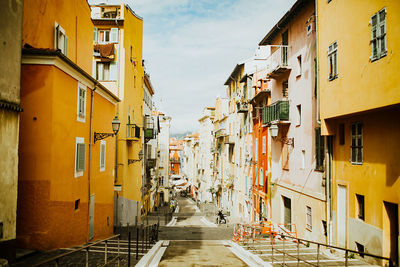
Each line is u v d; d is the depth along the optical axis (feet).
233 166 127.95
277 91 68.80
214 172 173.68
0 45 23.30
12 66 24.58
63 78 34.81
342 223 40.52
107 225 56.03
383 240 31.73
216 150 168.76
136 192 92.94
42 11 42.34
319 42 42.11
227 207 138.10
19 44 25.41
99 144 49.75
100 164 50.55
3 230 23.47
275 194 69.21
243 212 107.55
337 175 41.68
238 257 40.01
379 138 32.78
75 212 39.17
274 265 33.17
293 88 59.06
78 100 39.50
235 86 122.31
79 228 40.68
